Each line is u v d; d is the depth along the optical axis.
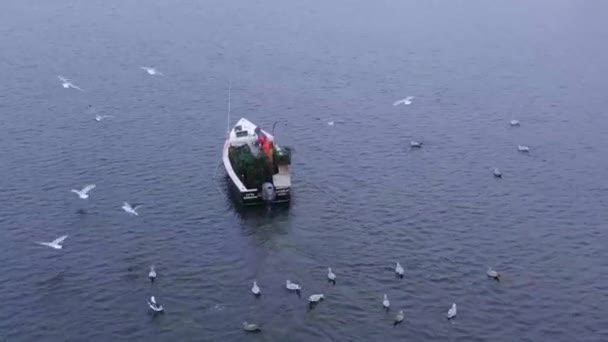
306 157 129.00
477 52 198.50
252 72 176.38
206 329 82.38
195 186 117.06
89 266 94.44
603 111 154.12
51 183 116.81
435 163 127.38
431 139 137.50
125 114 147.12
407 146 134.25
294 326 82.88
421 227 105.75
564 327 83.88
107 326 82.94
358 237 102.75
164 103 153.88
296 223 106.31
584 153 132.75
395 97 160.75
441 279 92.62
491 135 140.12
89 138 134.88
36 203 110.38
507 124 146.00
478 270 94.88
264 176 110.62
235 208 110.19
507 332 82.62
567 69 184.12
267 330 82.12
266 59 187.25
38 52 188.75
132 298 88.00
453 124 145.25
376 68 181.88
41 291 89.12
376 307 86.50
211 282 91.44
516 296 89.31
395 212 110.00
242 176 111.56
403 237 103.00
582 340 81.69
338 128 142.38
